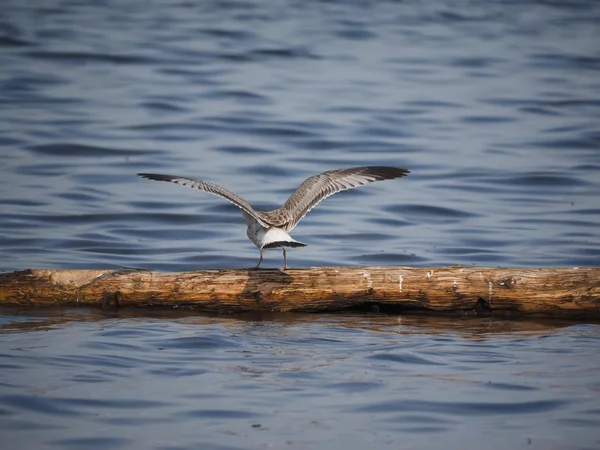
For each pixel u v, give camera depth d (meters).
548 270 11.77
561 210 19.86
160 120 27.09
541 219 19.25
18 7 41.34
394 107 28.83
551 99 29.70
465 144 25.28
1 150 23.81
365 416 9.01
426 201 20.59
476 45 36.50
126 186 21.45
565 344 11.12
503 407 9.22
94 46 35.19
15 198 20.16
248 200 20.22
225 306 12.05
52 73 31.75
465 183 21.98
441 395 9.53
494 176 22.47
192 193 21.09
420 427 8.77
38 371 10.00
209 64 33.47
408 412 9.09
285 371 10.17
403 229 18.75
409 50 35.84
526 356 10.72
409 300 11.87
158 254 16.95
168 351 10.77
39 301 12.30
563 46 36.25
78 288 12.22
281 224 10.77
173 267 16.19
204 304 12.05
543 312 11.80
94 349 10.76
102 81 31.19
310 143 25.28
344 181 11.42
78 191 20.89
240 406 9.21
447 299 11.80
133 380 9.83
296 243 10.48
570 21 40.22
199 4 43.00
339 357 10.65
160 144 24.91
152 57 34.12
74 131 25.73
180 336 11.27
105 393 9.45
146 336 11.27
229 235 18.33
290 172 22.64
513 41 37.03
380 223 19.20
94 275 12.27
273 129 26.38
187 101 29.12
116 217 19.20
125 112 27.86
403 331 11.65
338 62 34.16
